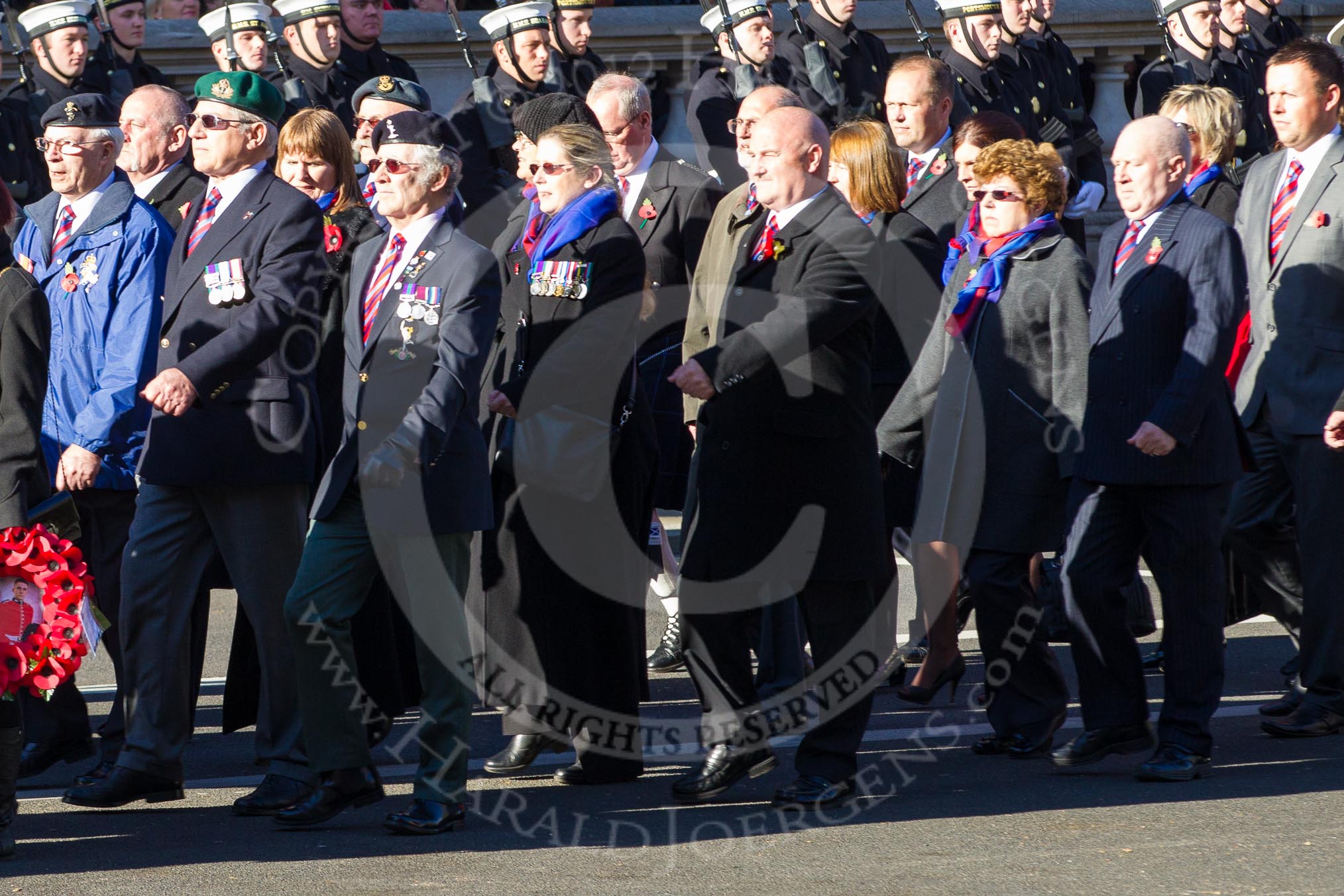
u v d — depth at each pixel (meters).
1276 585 23.94
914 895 15.91
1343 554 21.91
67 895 16.19
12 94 30.00
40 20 29.80
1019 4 33.16
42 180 30.23
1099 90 42.16
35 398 19.05
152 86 22.95
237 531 19.56
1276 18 38.59
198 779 21.23
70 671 17.30
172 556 19.61
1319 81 22.47
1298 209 22.53
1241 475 20.36
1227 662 26.94
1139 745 20.56
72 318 21.81
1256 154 36.22
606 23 36.28
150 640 19.47
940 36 41.66
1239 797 19.12
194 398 18.73
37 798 20.41
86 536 22.11
